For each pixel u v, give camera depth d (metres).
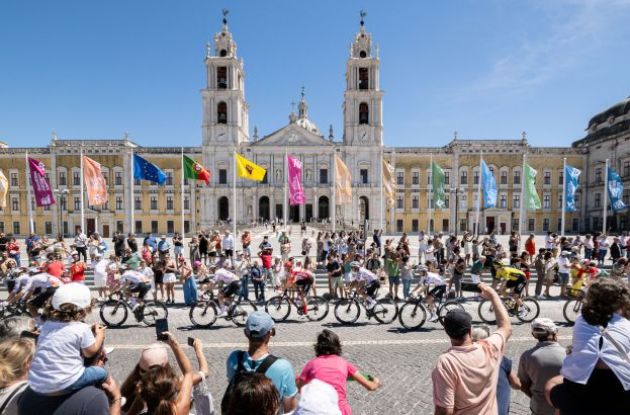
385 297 19.31
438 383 4.27
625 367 3.66
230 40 74.62
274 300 15.56
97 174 31.28
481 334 5.88
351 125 74.50
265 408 3.40
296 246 40.31
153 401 3.86
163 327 5.08
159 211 75.50
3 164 72.94
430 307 14.59
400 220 74.81
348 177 38.31
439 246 25.94
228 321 15.27
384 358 11.15
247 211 74.12
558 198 73.56
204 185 73.06
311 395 3.40
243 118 80.69
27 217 72.94
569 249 23.22
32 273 15.20
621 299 3.89
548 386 4.32
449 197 74.69
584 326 3.97
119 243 26.59
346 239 32.09
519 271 15.15
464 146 74.12
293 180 34.78
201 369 5.09
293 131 75.38
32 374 4.30
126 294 14.53
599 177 69.50
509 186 73.69
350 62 73.94
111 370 10.25
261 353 5.12
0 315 13.55
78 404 4.19
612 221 65.06
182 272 17.92
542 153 73.69
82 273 15.31
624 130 63.62
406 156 75.00
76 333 4.59
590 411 3.73
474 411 4.19
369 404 8.36
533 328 5.74
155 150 75.31
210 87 73.88
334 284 18.72
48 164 73.50
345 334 13.58
